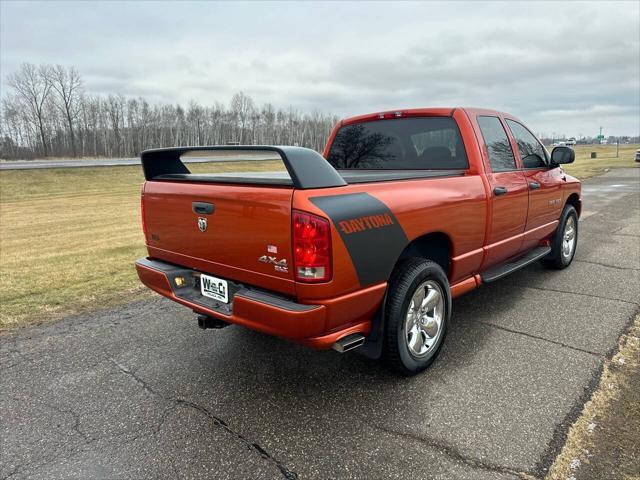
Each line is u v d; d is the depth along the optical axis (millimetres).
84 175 32031
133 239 9648
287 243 2477
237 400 3012
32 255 8258
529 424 2643
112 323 4441
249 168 32094
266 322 2598
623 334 3826
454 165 3980
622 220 9492
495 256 4168
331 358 3594
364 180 2844
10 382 3305
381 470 2316
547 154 5281
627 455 2344
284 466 2367
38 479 2311
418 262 3160
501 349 3623
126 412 2902
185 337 4066
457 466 2324
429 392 3035
